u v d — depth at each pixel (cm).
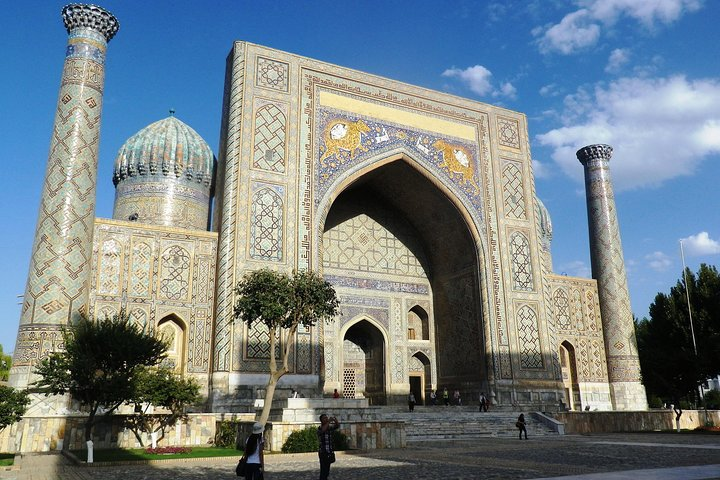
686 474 607
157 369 1104
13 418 901
